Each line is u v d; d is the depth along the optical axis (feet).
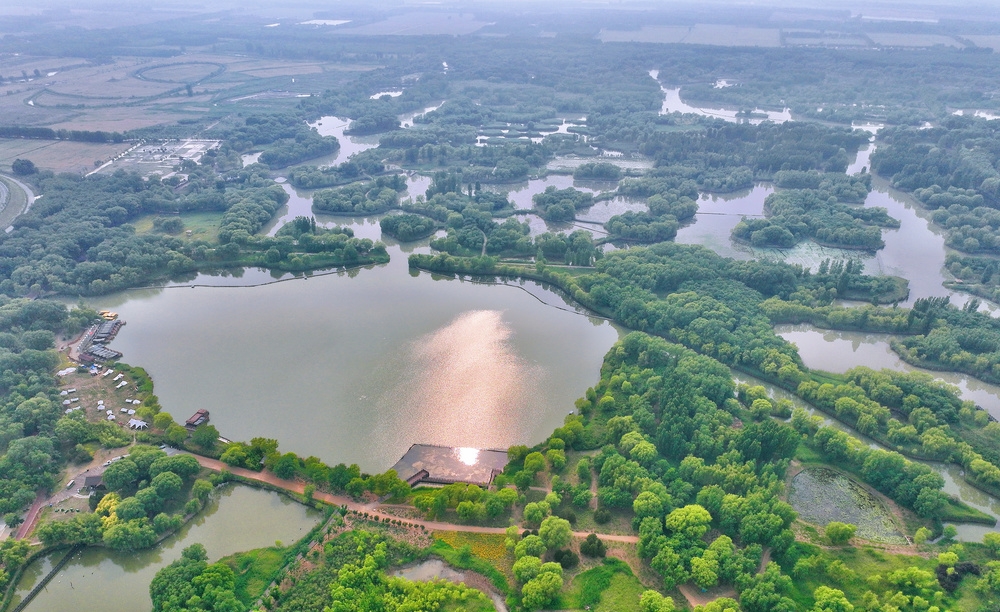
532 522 627.46
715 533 622.13
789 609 526.98
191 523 655.76
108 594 587.27
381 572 574.56
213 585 552.00
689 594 565.12
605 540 619.26
